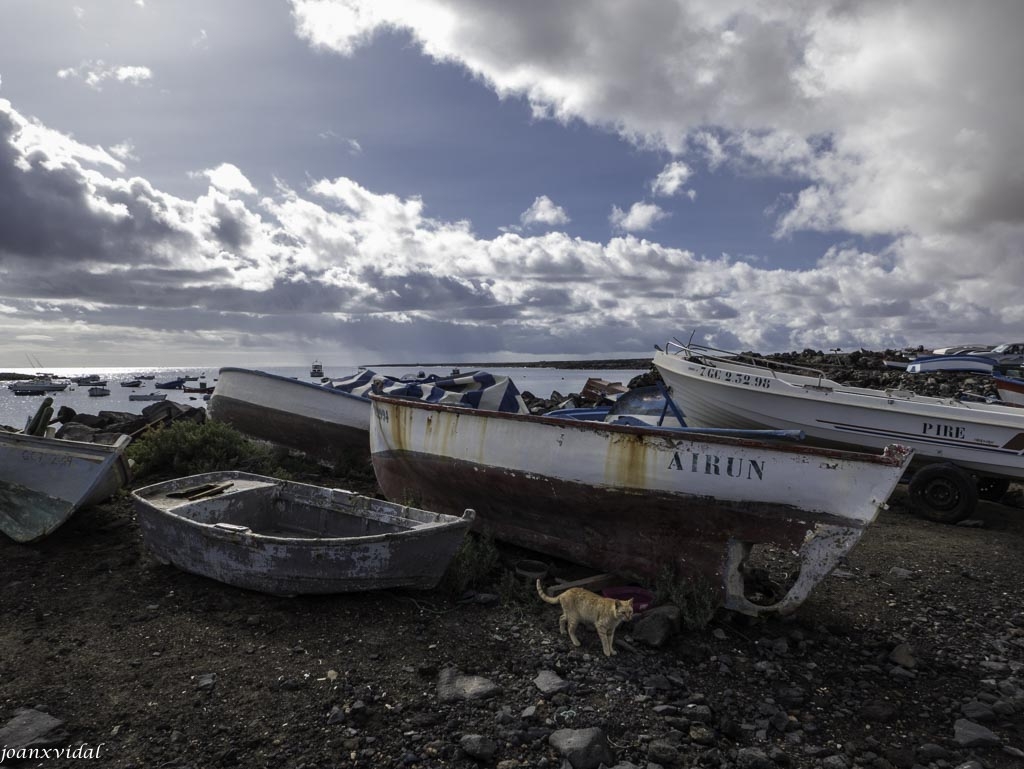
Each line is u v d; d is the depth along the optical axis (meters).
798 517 5.18
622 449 5.82
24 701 3.81
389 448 7.82
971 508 8.84
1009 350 30.44
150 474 9.33
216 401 11.95
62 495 6.27
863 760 3.66
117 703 3.84
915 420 9.44
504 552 6.91
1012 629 5.51
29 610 5.02
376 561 5.18
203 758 3.38
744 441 5.29
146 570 5.83
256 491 6.66
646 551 5.88
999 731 4.02
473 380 10.35
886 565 7.15
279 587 5.20
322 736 3.60
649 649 4.84
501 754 3.53
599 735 3.63
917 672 4.73
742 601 5.40
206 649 4.51
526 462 6.36
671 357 12.06
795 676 4.58
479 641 4.85
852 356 31.61
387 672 4.31
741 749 3.68
